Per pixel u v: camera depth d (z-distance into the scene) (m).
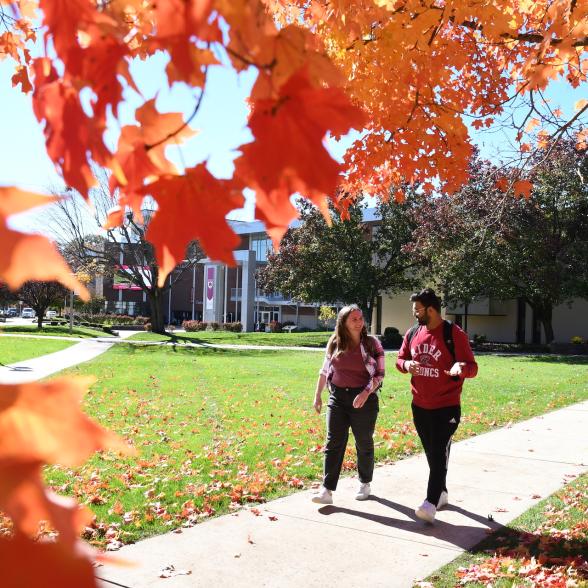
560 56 3.36
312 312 58.47
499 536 4.52
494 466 6.64
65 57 1.01
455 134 4.27
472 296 28.38
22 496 0.68
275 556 4.09
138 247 43.22
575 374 17.22
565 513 4.97
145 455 6.88
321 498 5.13
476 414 10.02
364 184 4.86
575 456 7.11
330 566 3.95
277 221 1.02
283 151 0.92
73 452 0.73
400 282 36.47
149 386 13.78
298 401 11.66
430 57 3.88
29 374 15.72
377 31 3.73
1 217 0.66
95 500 5.09
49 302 43.22
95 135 0.98
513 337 34.94
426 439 4.82
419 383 4.80
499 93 4.80
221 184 0.99
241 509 5.05
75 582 0.62
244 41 0.97
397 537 4.47
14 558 0.61
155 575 3.75
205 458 6.72
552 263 25.34
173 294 71.19
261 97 0.97
